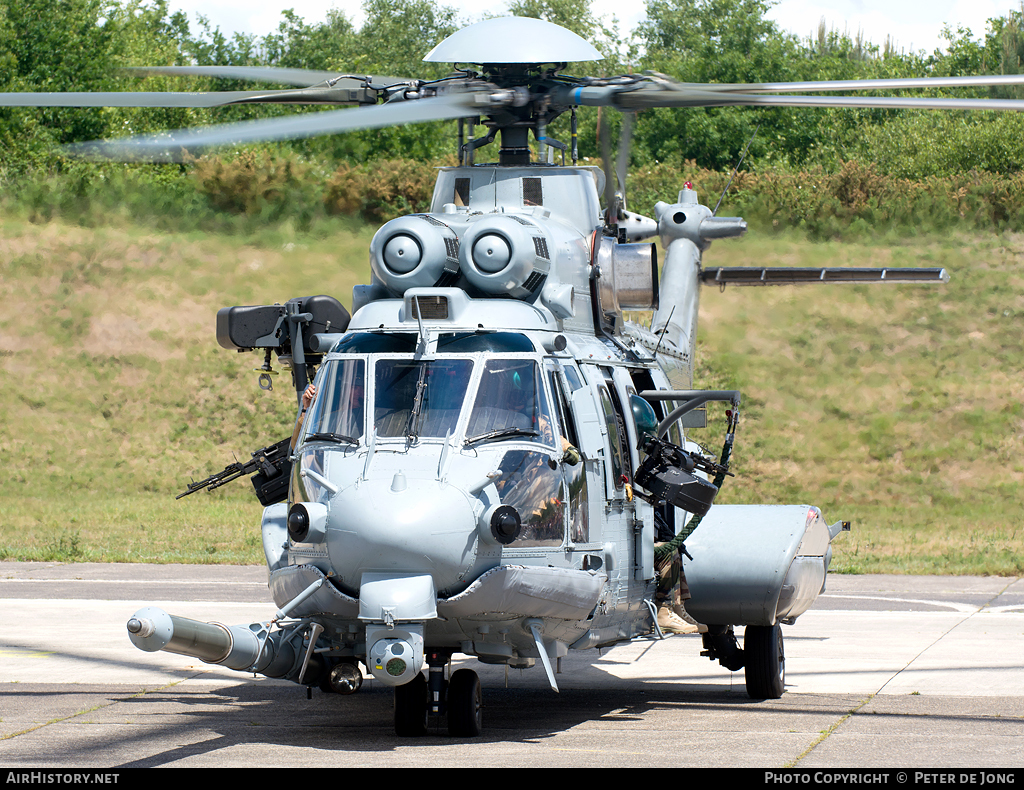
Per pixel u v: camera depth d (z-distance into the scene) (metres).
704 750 19.36
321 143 103.25
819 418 72.94
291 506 19.70
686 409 24.45
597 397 22.03
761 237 91.56
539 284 22.31
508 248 21.41
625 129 24.34
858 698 25.05
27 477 69.06
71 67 105.50
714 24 188.25
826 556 26.84
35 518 61.91
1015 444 70.81
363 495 18.53
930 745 19.91
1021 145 121.12
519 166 24.61
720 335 78.75
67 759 18.48
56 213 91.38
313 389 22.05
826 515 64.88
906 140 125.56
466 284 22.12
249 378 77.69
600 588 20.42
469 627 19.30
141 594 41.66
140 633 17.52
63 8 107.88
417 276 21.53
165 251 87.00
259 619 36.22
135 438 73.00
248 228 89.25
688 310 31.48
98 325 80.56
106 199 92.38
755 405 73.88
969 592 44.12
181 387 76.69
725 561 24.34
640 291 24.47
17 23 104.69
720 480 23.78
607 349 24.27
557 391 20.83
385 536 18.02
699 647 33.41
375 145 104.69
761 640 24.91
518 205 24.31
